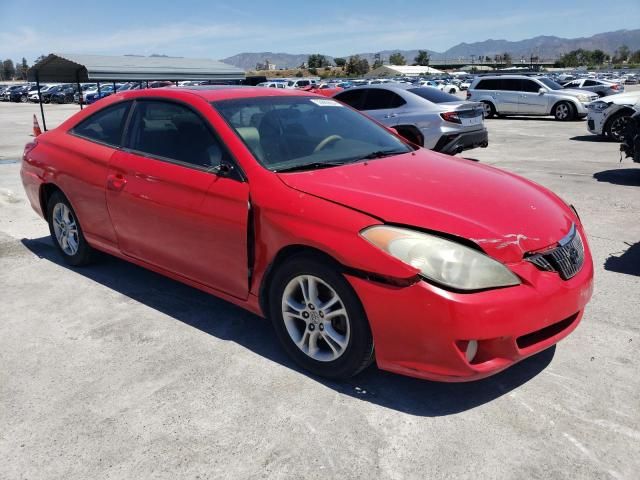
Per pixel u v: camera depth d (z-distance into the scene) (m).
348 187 2.92
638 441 2.43
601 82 31.14
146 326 3.62
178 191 3.42
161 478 2.28
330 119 3.95
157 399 2.81
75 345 3.39
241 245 3.12
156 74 15.48
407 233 2.55
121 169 3.84
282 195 2.95
